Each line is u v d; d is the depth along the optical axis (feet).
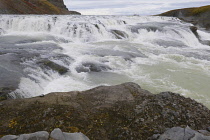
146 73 37.73
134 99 24.31
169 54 50.26
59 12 186.39
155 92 30.35
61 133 14.10
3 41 54.34
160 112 21.01
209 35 87.61
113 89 27.22
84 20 80.23
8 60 36.24
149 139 16.57
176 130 15.74
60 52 46.47
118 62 42.22
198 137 14.44
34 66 35.22
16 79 29.45
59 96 25.16
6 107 22.09
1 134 17.43
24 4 152.66
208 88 31.91
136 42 63.46
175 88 31.71
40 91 29.68
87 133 18.03
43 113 20.86
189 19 140.26
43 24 71.51
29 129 18.26
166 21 103.24
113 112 21.52
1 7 128.26
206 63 44.60
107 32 69.36
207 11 138.51
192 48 59.82
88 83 33.09
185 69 40.22
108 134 18.04
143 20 101.19
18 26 71.67
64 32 68.28
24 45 50.21
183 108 21.97
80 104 23.25
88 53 47.32
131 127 18.83
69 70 37.50
